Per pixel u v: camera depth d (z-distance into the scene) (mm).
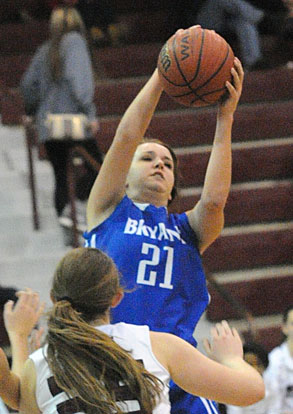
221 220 6121
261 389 4863
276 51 19750
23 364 5328
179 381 4855
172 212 6727
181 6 19641
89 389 4559
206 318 13500
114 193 6004
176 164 6660
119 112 17344
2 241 13930
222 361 5008
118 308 5801
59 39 14117
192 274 6082
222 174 5926
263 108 17000
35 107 14555
